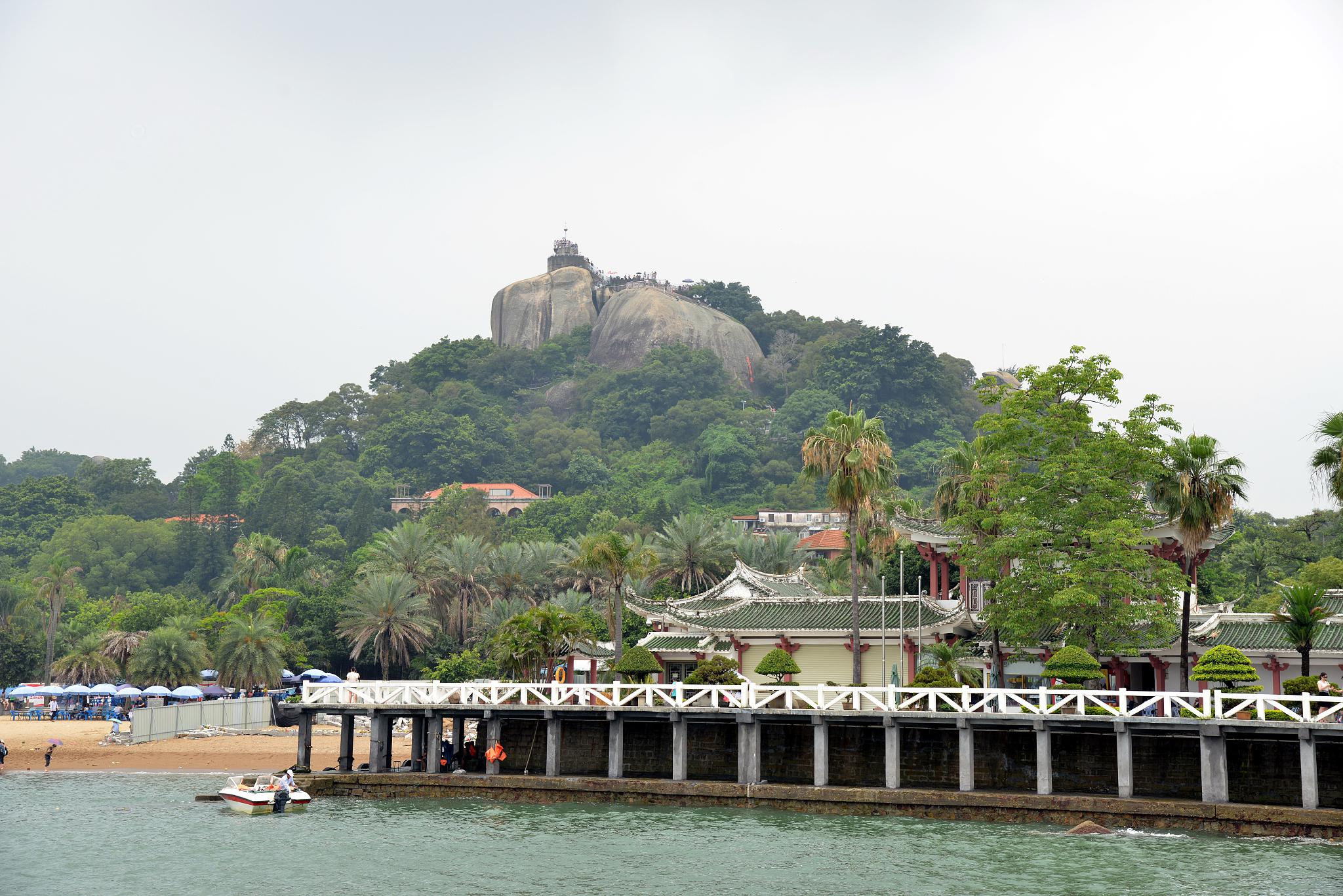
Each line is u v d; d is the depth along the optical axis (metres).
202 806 61.22
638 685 60.69
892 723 55.50
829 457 69.81
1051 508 63.84
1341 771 51.78
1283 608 74.25
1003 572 71.81
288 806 58.72
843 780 59.16
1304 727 49.22
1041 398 65.06
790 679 75.75
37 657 143.62
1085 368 65.06
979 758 57.41
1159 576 60.47
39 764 80.38
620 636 84.69
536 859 47.50
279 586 159.62
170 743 87.88
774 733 60.97
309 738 64.44
